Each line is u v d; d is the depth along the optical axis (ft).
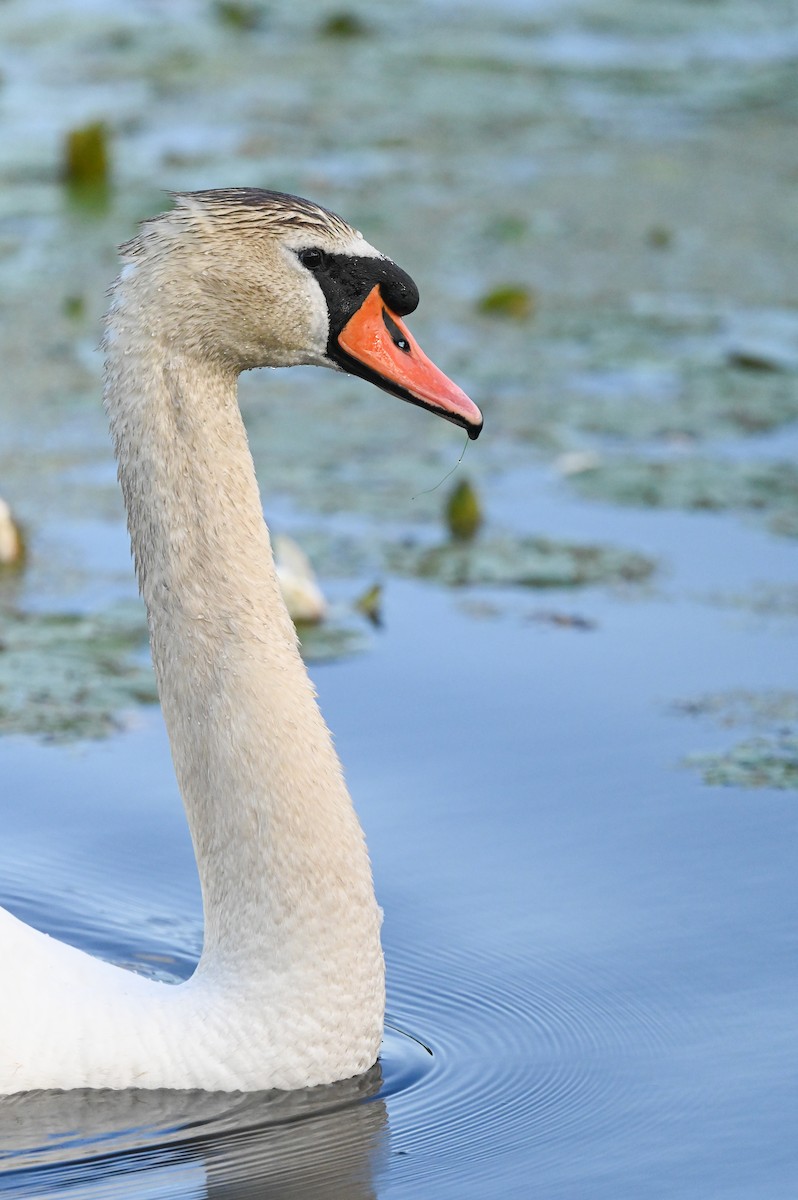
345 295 26.84
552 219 74.49
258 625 26.48
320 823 26.30
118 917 32.30
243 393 59.06
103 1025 25.81
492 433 54.80
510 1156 25.35
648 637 41.70
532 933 31.35
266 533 26.78
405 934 31.42
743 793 35.22
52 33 98.43
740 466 52.26
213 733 26.45
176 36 99.04
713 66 98.07
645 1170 24.85
